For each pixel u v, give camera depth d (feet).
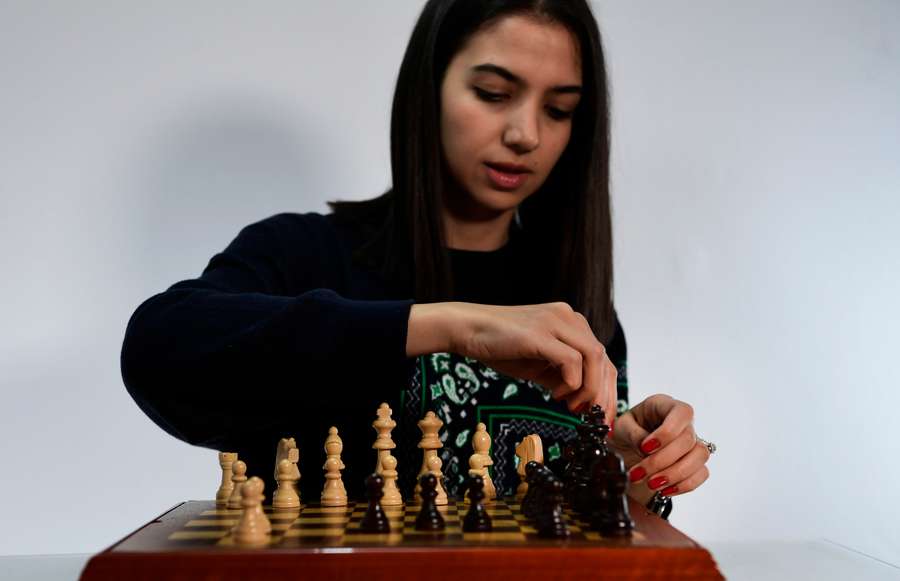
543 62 6.82
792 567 6.29
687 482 6.52
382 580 3.81
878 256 12.60
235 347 5.59
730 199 12.44
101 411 10.98
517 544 4.07
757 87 12.48
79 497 10.91
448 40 7.16
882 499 12.60
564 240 7.96
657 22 12.28
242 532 4.24
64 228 10.96
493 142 6.99
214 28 11.42
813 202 12.59
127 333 5.99
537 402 7.49
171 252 11.23
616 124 12.17
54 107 10.98
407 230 7.52
